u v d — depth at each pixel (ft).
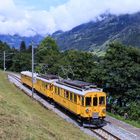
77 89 119.75
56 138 67.36
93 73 156.97
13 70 415.23
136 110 138.31
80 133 89.15
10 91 153.79
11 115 70.38
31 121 73.72
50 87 158.30
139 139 96.22
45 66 277.64
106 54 157.38
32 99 149.18
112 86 149.28
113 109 149.18
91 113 112.78
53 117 105.91
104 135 99.71
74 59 193.06
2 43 495.41
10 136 54.90
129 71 146.41
